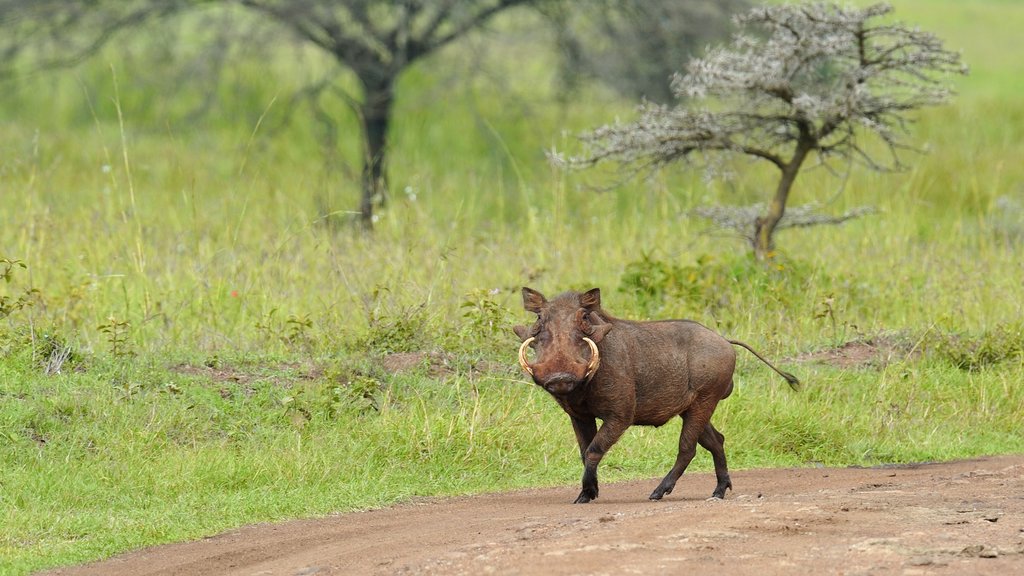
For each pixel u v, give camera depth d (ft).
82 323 118.52
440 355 112.06
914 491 77.05
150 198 198.70
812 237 175.42
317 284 134.31
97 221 149.59
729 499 77.15
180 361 106.32
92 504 81.46
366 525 75.66
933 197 219.82
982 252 167.53
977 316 139.95
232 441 93.61
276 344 115.55
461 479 90.58
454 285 131.23
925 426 111.55
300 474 87.40
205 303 127.13
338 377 104.32
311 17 205.77
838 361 123.65
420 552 62.39
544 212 178.40
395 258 141.18
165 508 80.89
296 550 69.41
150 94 247.09
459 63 225.15
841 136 217.97
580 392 76.23
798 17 137.49
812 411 109.60
